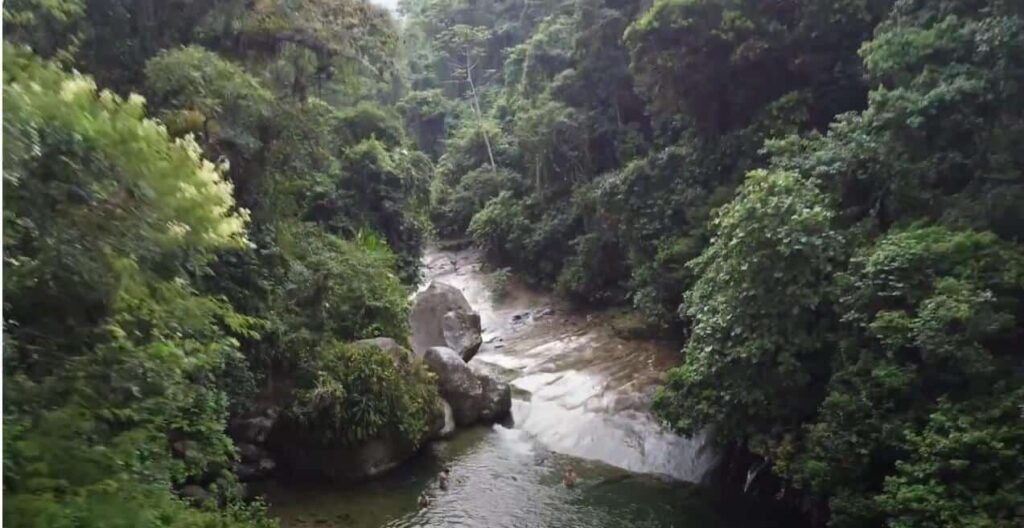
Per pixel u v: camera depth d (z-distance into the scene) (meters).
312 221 16.53
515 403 14.70
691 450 11.65
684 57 15.41
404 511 10.31
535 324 20.42
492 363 17.22
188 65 8.95
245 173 10.00
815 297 8.88
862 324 8.25
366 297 13.62
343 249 14.24
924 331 7.42
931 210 9.16
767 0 14.52
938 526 6.60
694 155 16.41
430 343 17.83
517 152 28.16
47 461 3.75
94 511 3.70
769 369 9.22
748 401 9.25
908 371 7.70
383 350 12.52
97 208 4.04
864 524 7.71
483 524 9.96
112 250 4.13
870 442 7.72
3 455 3.52
